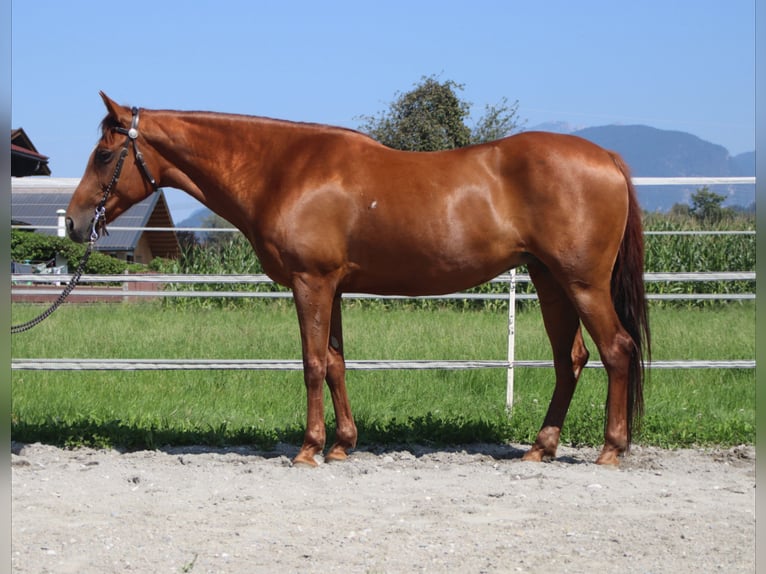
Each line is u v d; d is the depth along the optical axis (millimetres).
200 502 4957
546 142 5871
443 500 5027
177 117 6199
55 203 26719
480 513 4781
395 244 5844
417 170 5898
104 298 16109
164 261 22391
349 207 5848
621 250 6055
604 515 4754
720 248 17906
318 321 5910
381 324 12102
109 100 6090
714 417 7445
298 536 4316
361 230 5859
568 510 4840
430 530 4441
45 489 5203
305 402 7957
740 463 6242
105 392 8086
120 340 10516
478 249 5863
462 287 6051
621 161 6055
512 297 7586
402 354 9836
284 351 9984
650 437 6891
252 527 4461
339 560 3941
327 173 5887
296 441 6820
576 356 6363
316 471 5777
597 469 5934
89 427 6727
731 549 4148
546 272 6223
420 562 3924
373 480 5559
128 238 27547
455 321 12742
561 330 6324
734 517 4715
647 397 8117
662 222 18891
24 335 10781
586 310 5863
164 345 10273
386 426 6945
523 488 5359
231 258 17656
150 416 7250
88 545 4125
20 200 26906
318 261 5852
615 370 5926
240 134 6141
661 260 17859
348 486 5391
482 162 5906
